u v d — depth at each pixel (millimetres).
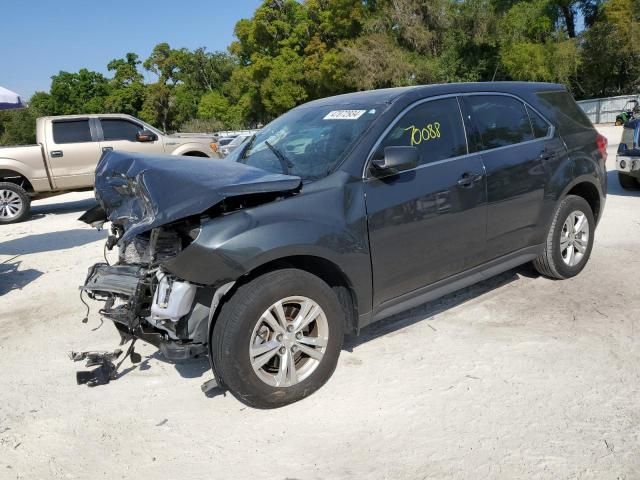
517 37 37250
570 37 41406
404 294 4020
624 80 41156
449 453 2941
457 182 4152
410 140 4035
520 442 2988
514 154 4609
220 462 3012
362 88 38656
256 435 3223
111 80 68125
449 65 37375
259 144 4578
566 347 4008
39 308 5707
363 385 3666
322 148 3990
